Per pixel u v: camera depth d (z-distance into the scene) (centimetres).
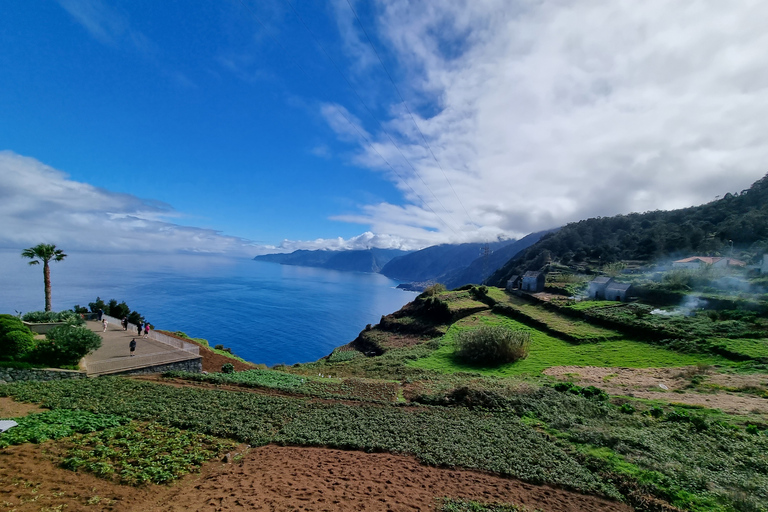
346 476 1431
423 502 1269
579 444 1859
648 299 6869
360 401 2659
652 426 2081
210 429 1845
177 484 1319
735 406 2420
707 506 1306
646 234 14788
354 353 6756
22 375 2473
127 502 1162
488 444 1811
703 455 1691
